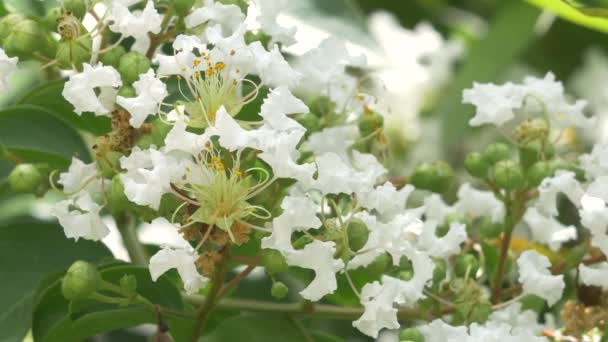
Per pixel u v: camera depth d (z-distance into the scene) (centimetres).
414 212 50
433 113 75
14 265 50
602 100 77
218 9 49
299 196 47
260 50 47
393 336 63
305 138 50
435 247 51
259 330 51
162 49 52
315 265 46
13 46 48
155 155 45
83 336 49
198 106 46
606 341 51
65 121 51
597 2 58
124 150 47
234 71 47
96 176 47
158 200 45
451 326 48
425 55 79
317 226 45
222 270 47
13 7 53
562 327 53
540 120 52
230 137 45
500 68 68
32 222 51
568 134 66
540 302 52
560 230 55
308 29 56
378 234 48
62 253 50
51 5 53
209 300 48
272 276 46
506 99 53
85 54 47
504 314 50
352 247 47
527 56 76
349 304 55
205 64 46
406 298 49
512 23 68
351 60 52
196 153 45
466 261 51
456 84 68
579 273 51
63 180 48
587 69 78
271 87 48
